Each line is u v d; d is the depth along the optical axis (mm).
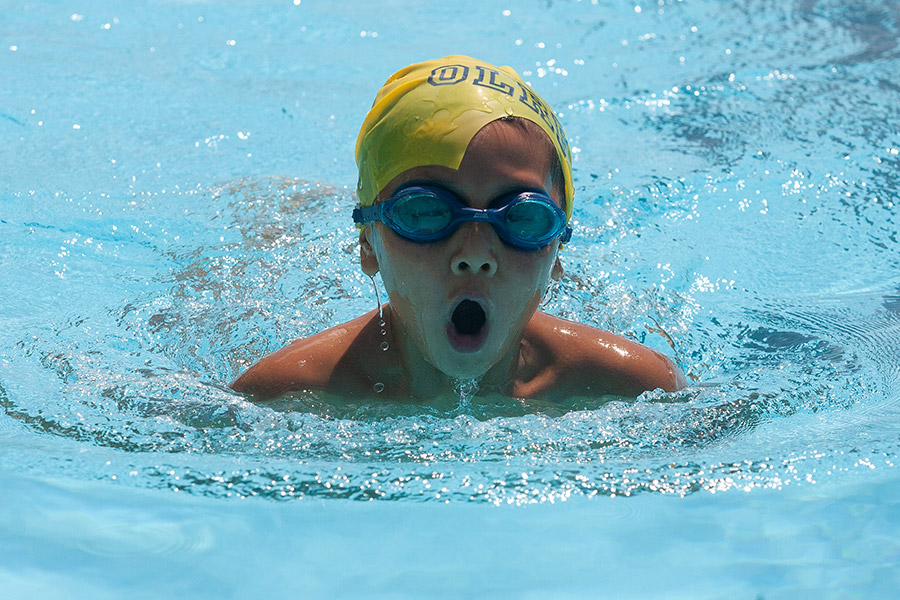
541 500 2646
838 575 2293
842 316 4262
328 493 2678
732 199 5559
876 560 2354
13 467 2777
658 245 5039
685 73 7805
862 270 4809
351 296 4445
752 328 4219
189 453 2928
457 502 2633
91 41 8328
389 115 3268
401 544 2428
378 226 3238
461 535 2477
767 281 4703
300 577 2295
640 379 3504
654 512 2594
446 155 3049
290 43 8586
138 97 7051
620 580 2283
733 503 2631
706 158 6098
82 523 2502
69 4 9328
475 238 3018
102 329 4055
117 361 3730
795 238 5152
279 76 7695
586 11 9648
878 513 2561
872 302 4414
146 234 5059
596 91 7398
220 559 2350
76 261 4730
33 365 3613
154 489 2682
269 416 3168
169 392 3346
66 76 7352
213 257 4797
